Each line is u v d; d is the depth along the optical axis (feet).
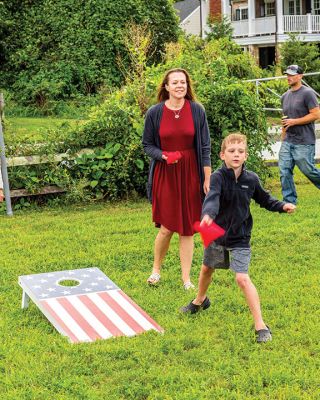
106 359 16.71
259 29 121.08
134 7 82.94
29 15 83.87
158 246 22.47
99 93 79.05
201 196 22.29
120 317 19.06
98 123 35.12
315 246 26.25
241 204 17.92
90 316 18.98
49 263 24.86
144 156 35.04
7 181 32.94
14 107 80.59
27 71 83.61
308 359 16.44
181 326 18.71
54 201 34.65
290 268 23.63
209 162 22.41
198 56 44.93
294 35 94.17
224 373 15.85
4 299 21.35
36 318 19.79
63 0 83.05
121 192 35.76
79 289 20.53
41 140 35.76
